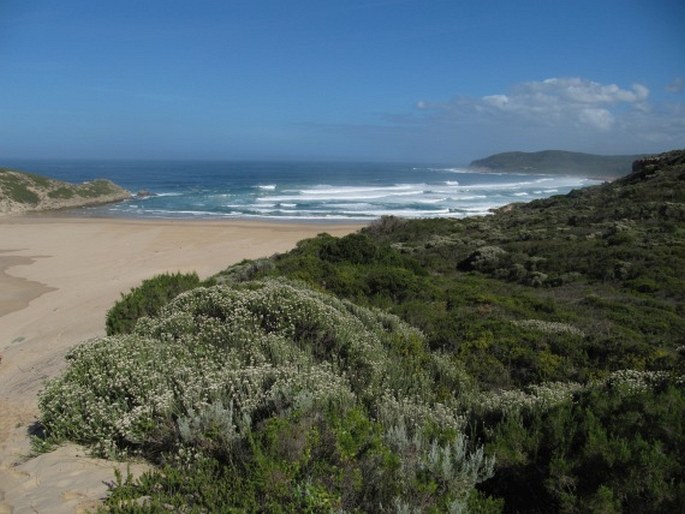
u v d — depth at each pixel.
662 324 11.03
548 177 153.12
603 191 38.19
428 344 8.81
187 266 28.38
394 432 4.19
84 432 5.32
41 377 11.11
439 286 15.22
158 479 3.95
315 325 7.36
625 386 5.25
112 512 3.52
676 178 32.44
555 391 5.83
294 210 61.69
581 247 20.53
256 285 10.18
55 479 4.44
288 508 3.27
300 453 3.73
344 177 145.12
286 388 4.82
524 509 3.90
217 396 4.91
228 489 3.62
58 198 63.12
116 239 37.47
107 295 21.41
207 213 58.09
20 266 28.69
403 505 3.28
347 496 3.48
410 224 32.62
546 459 4.13
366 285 13.55
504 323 9.51
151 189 92.81
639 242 20.53
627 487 3.50
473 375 7.48
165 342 6.88
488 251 21.22
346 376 6.09
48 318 18.52
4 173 63.16
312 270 14.25
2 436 7.18
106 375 5.98
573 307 12.76
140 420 4.84
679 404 4.41
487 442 4.57
